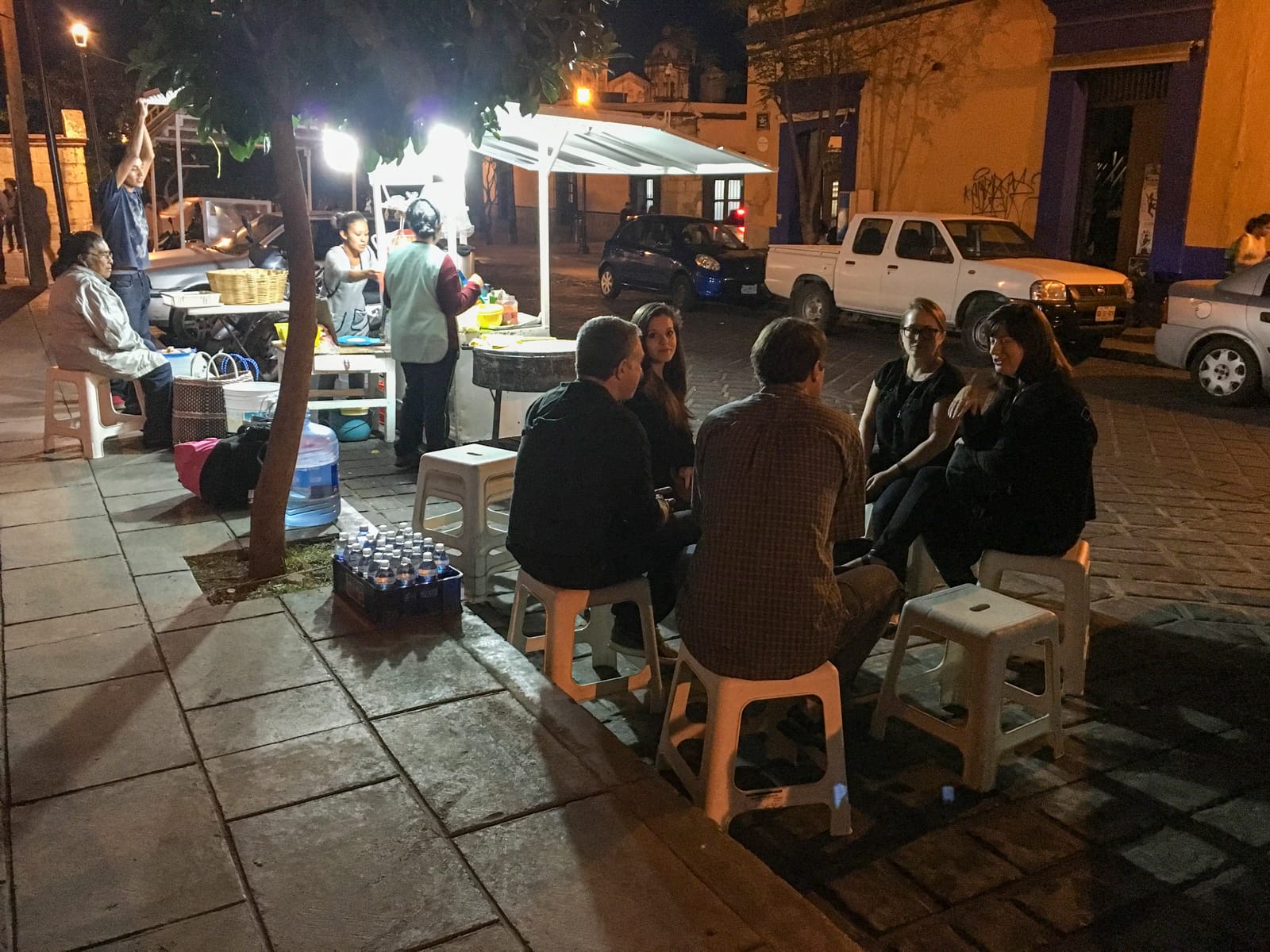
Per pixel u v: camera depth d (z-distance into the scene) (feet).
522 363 20.54
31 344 37.17
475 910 8.25
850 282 45.09
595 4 13.35
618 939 7.96
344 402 23.61
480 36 12.38
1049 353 13.14
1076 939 8.84
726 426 10.19
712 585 10.09
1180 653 14.55
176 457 19.11
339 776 10.10
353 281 26.73
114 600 14.38
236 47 13.55
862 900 9.32
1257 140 40.24
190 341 32.83
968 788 11.16
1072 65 46.29
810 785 10.32
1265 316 30.35
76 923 8.02
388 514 19.45
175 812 9.50
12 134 54.24
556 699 11.65
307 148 44.55
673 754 10.93
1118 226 49.47
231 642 13.01
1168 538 19.47
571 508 11.85
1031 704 11.77
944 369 14.93
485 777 10.11
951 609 11.57
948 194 54.24
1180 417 30.12
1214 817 10.68
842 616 10.37
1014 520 13.29
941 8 52.80
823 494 9.94
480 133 13.96
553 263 87.35
